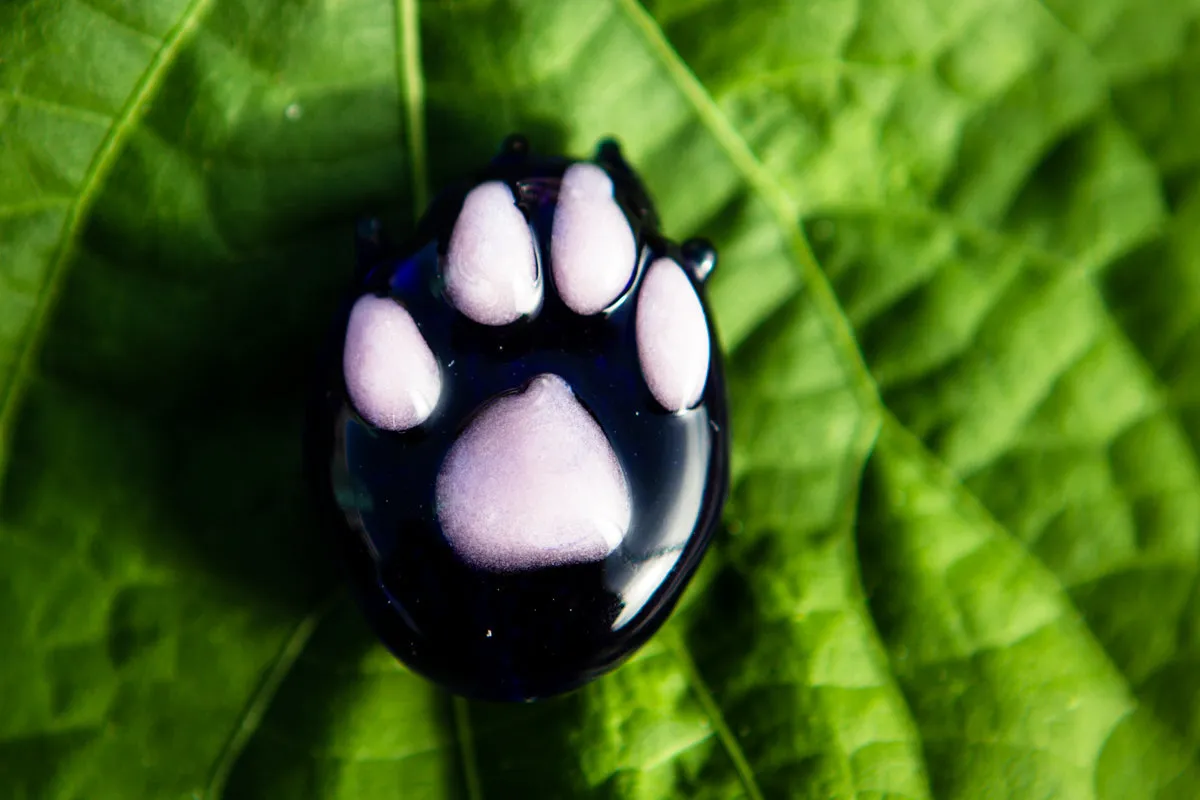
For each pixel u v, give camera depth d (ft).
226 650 0.43
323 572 0.43
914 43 0.43
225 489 0.43
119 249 0.43
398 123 0.43
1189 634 0.43
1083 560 0.44
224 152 0.43
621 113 0.43
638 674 0.44
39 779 0.43
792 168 0.43
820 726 0.43
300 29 0.43
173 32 0.42
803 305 0.44
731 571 0.44
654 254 0.41
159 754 0.43
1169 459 0.44
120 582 0.43
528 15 0.43
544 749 0.43
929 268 0.44
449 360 0.40
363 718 0.43
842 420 0.44
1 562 0.43
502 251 0.40
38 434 0.43
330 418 0.40
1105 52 0.43
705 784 0.43
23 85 0.42
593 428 0.39
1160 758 0.43
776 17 0.43
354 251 0.43
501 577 0.39
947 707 0.43
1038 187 0.43
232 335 0.43
